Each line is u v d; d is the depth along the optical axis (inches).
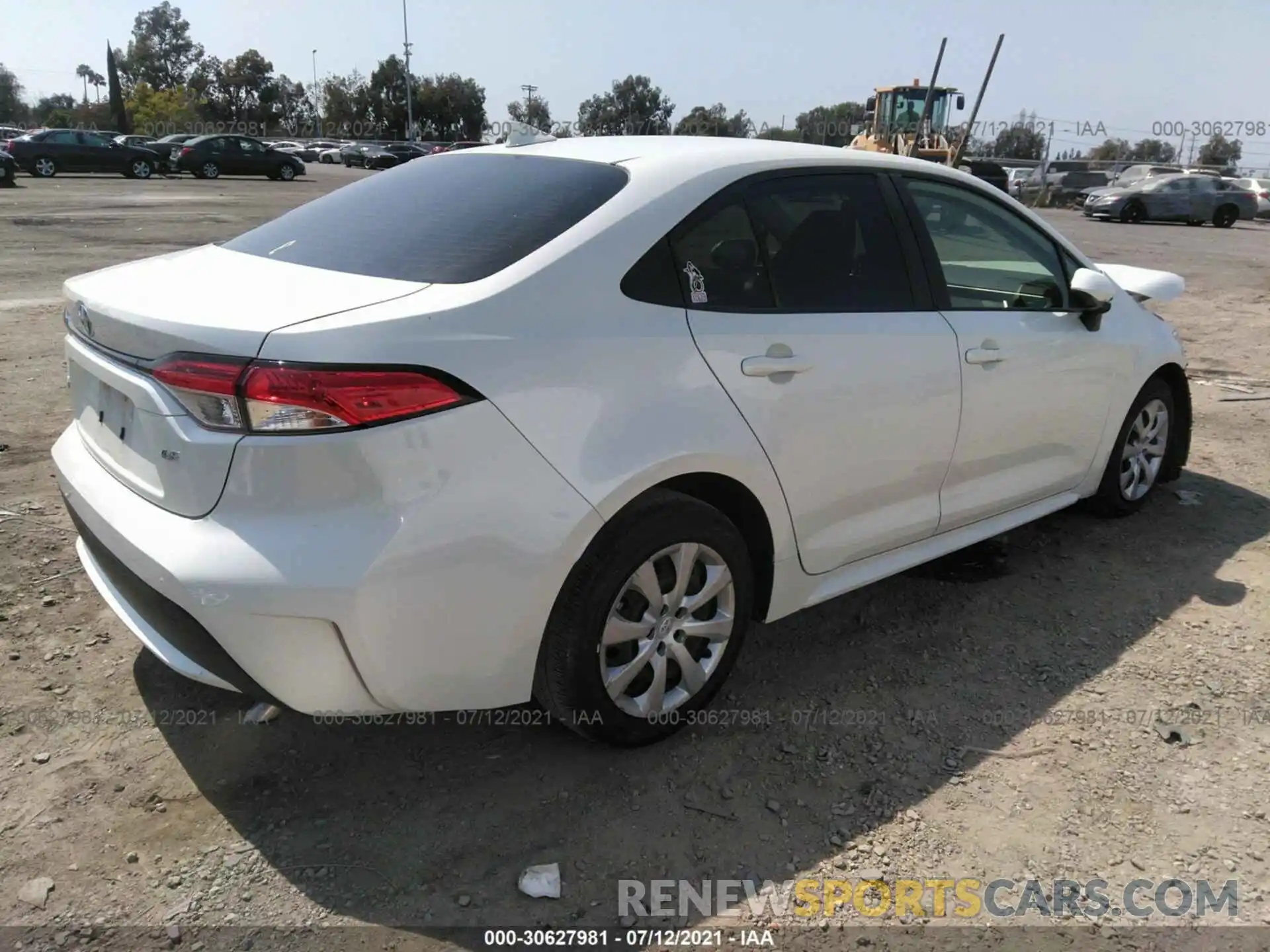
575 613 98.9
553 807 102.5
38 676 122.3
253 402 83.7
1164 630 141.3
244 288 97.5
